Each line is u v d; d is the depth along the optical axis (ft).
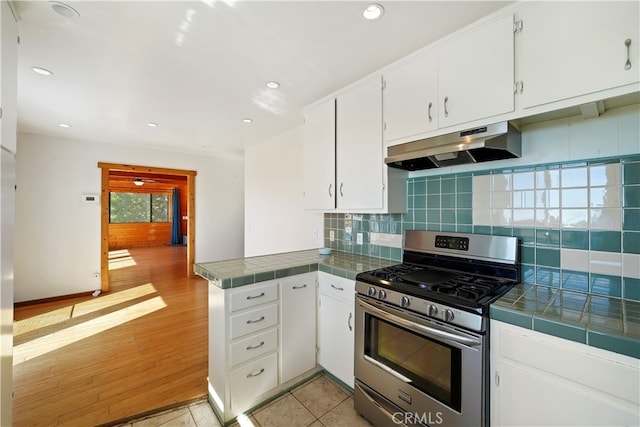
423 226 6.75
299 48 5.53
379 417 5.24
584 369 3.26
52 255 12.87
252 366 5.85
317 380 6.82
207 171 17.75
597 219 4.48
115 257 25.22
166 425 5.48
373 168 6.56
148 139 13.16
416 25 4.83
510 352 3.83
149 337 9.20
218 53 5.71
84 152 13.55
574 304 4.04
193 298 13.19
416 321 4.66
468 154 5.21
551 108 4.01
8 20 3.92
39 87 7.28
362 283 5.59
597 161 4.46
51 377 6.98
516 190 5.33
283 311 6.34
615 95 3.50
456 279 5.31
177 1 4.25
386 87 6.22
